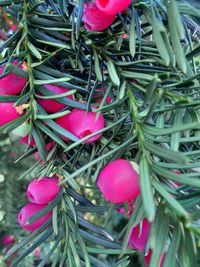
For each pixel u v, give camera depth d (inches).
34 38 2.5
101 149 2.3
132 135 2.2
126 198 2.1
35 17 2.5
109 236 2.7
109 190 2.1
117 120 2.4
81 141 2.2
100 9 2.2
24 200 6.9
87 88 2.5
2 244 7.1
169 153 1.9
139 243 2.4
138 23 2.4
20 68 2.4
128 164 2.1
